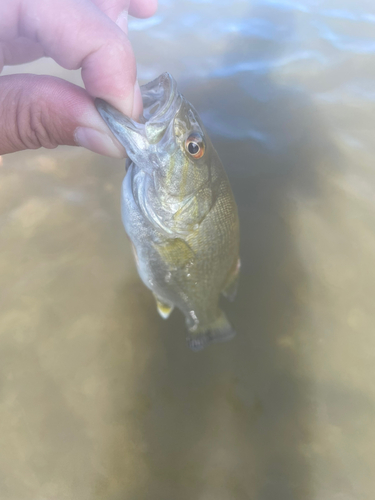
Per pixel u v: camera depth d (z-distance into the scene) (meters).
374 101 0.30
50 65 0.32
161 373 0.23
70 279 0.25
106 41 0.13
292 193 0.27
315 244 0.26
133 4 0.19
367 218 0.26
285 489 0.20
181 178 0.14
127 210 0.16
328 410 0.21
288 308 0.24
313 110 0.30
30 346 0.23
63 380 0.22
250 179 0.28
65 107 0.14
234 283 0.20
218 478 0.20
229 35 0.35
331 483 0.20
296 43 0.34
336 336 0.23
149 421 0.21
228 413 0.22
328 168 0.28
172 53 0.34
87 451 0.21
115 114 0.13
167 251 0.16
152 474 0.20
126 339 0.23
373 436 0.21
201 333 0.21
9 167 0.28
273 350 0.23
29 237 0.26
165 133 0.14
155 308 0.24
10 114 0.14
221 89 0.32
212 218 0.16
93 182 0.28
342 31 0.35
